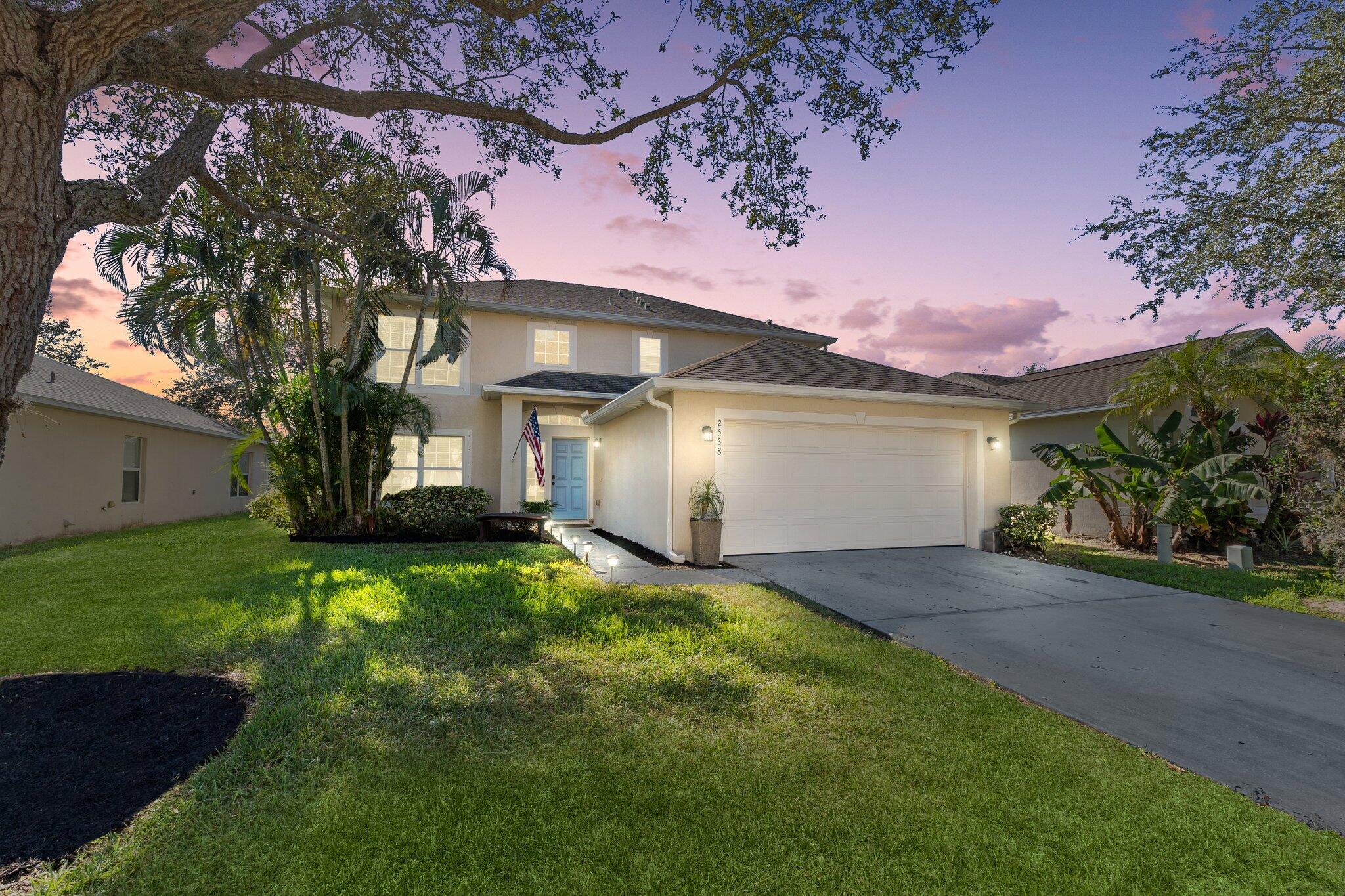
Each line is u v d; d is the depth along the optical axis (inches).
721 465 378.0
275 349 444.1
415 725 138.9
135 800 108.6
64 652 183.2
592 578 310.5
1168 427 475.8
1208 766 131.0
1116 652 209.2
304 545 415.5
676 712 149.6
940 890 89.4
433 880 88.8
